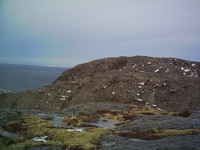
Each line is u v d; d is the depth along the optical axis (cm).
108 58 12175
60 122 3462
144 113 4400
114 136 2491
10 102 8581
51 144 2100
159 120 3306
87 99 7481
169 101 6488
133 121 3475
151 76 8069
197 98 6406
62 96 8025
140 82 7612
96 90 7725
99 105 5091
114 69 10669
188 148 1789
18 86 17138
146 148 1886
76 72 11588
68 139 2288
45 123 3073
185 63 11169
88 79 8781
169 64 10756
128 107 5166
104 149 1917
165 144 2009
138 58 11581
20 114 3631
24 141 2189
